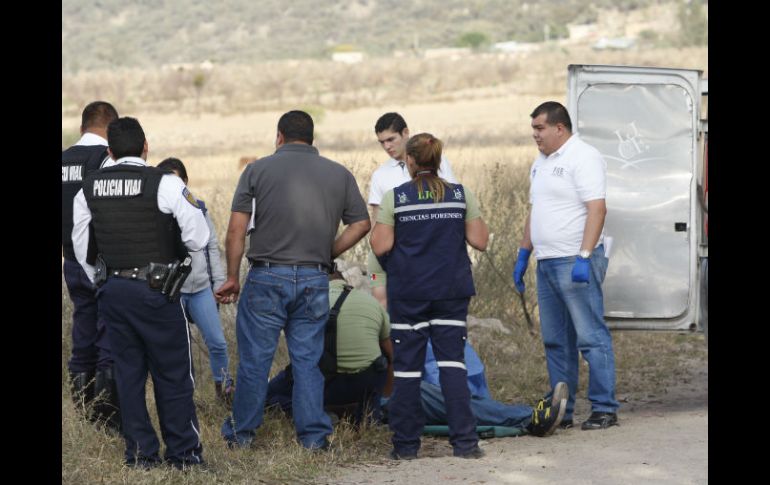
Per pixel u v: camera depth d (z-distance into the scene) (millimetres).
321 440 24312
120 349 21719
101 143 25344
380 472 22359
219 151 132000
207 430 25594
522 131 122500
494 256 40031
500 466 22406
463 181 54188
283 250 24078
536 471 21750
